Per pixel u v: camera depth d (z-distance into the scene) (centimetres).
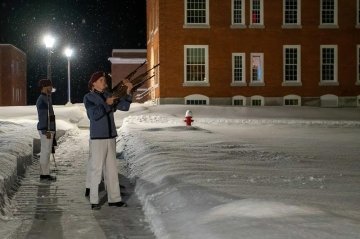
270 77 4453
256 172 1073
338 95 4506
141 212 905
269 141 1834
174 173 1046
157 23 4447
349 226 596
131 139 1908
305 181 961
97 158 940
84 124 3347
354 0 4509
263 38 4444
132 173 1247
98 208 930
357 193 845
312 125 2991
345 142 1830
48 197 1046
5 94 7212
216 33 4388
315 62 4491
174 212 780
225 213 685
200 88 4369
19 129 2067
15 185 1154
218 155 1351
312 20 4484
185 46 4359
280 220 621
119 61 6694
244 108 4012
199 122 3086
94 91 957
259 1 4444
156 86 4534
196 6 4375
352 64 4522
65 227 809
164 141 1728
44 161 1255
